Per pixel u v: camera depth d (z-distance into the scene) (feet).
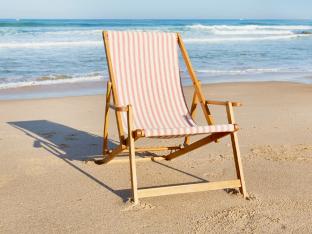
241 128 20.52
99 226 10.31
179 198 12.06
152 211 11.18
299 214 11.05
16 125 21.36
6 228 10.19
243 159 15.76
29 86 34.53
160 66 15.66
